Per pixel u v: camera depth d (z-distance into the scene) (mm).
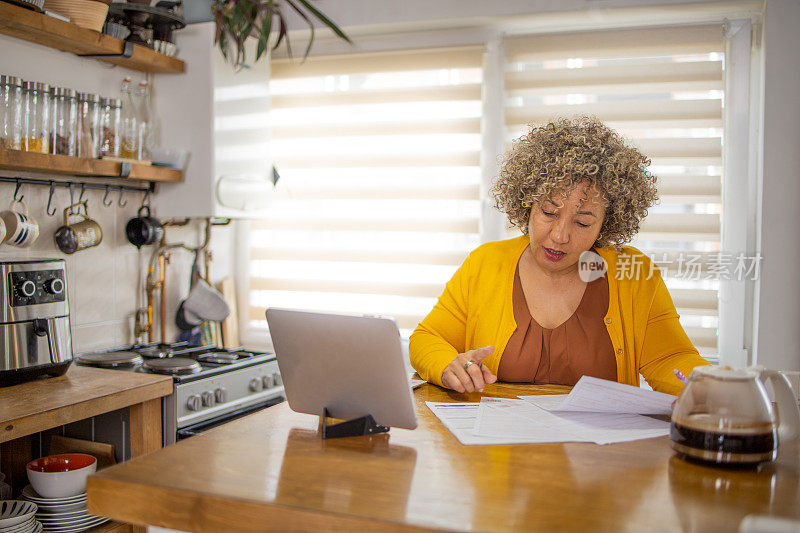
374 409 1258
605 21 2682
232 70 2674
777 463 1106
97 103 2334
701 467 1083
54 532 1776
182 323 2803
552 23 2730
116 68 2549
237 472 1062
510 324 1815
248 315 3225
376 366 1210
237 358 2557
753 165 2602
